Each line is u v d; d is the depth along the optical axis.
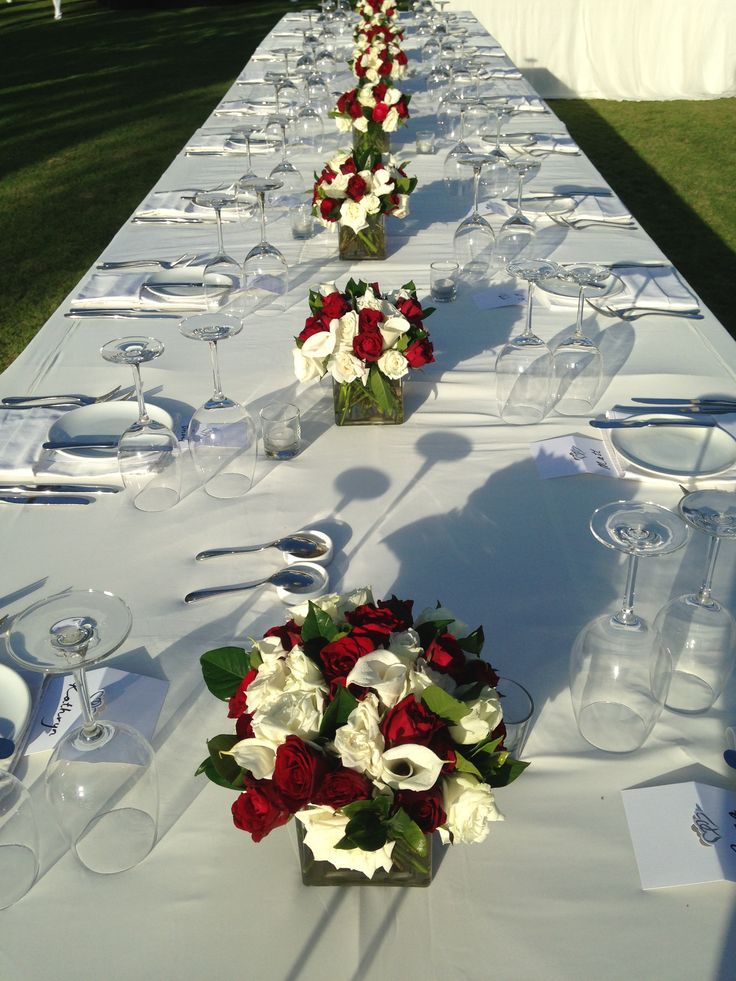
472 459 2.16
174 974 1.10
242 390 2.47
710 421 2.23
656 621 1.52
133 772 1.25
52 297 5.60
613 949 1.12
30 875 1.19
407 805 1.02
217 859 1.24
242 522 1.94
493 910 1.17
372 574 1.79
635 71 10.33
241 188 2.94
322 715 1.06
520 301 2.98
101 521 1.95
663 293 2.94
